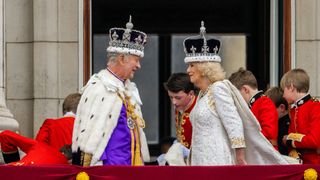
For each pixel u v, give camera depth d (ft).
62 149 116.78
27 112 154.40
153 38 167.84
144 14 166.61
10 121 137.49
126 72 107.65
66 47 154.20
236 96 106.83
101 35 162.09
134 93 109.29
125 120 106.93
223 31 165.48
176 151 111.65
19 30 154.92
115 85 106.93
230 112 105.70
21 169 105.29
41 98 153.38
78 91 153.79
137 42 108.06
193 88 115.96
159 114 168.66
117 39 107.65
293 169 104.94
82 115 106.42
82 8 154.30
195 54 108.17
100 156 105.29
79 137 105.81
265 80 160.56
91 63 155.63
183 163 111.24
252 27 163.84
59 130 128.36
